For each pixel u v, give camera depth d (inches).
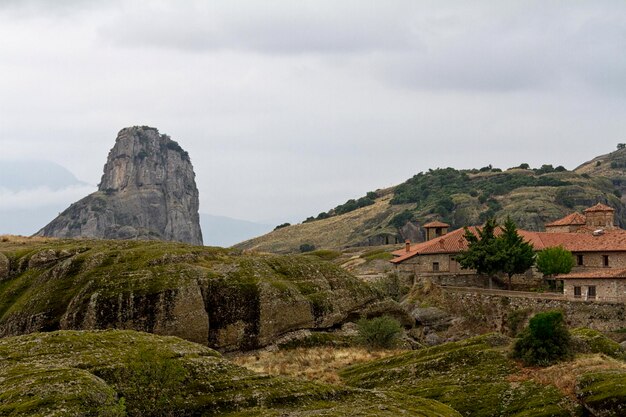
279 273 3383.4
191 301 2965.1
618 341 3260.3
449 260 4645.7
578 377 2174.0
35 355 1680.6
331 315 3277.6
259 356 2952.8
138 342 1839.3
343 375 2659.9
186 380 1694.1
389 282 4522.6
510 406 2139.5
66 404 1379.2
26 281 3157.0
